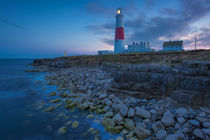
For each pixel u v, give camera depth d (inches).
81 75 716.0
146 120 205.8
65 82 598.9
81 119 241.3
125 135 184.9
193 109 220.5
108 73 724.0
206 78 245.6
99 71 858.8
